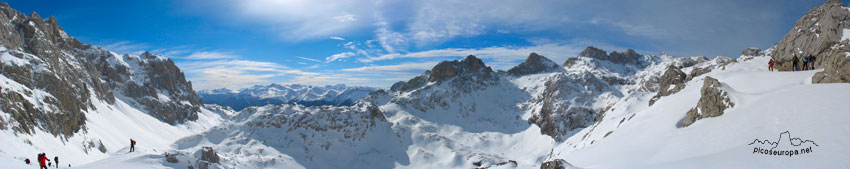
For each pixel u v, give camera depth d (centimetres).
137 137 17450
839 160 2478
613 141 6016
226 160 14350
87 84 19300
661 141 4819
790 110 3622
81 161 10900
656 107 7238
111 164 4666
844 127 2888
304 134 19112
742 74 6994
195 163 5228
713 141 3906
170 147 17025
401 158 19762
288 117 19812
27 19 17300
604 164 4816
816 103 3516
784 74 5934
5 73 11325
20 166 5691
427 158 19438
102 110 17775
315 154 18188
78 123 12850
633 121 6831
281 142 18175
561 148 12225
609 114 13475
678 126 5416
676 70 11700
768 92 4556
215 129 18375
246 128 18625
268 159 15900
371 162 18975
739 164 2906
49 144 10081
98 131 14550
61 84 12712
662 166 3650
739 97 4672
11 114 9394
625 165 4403
